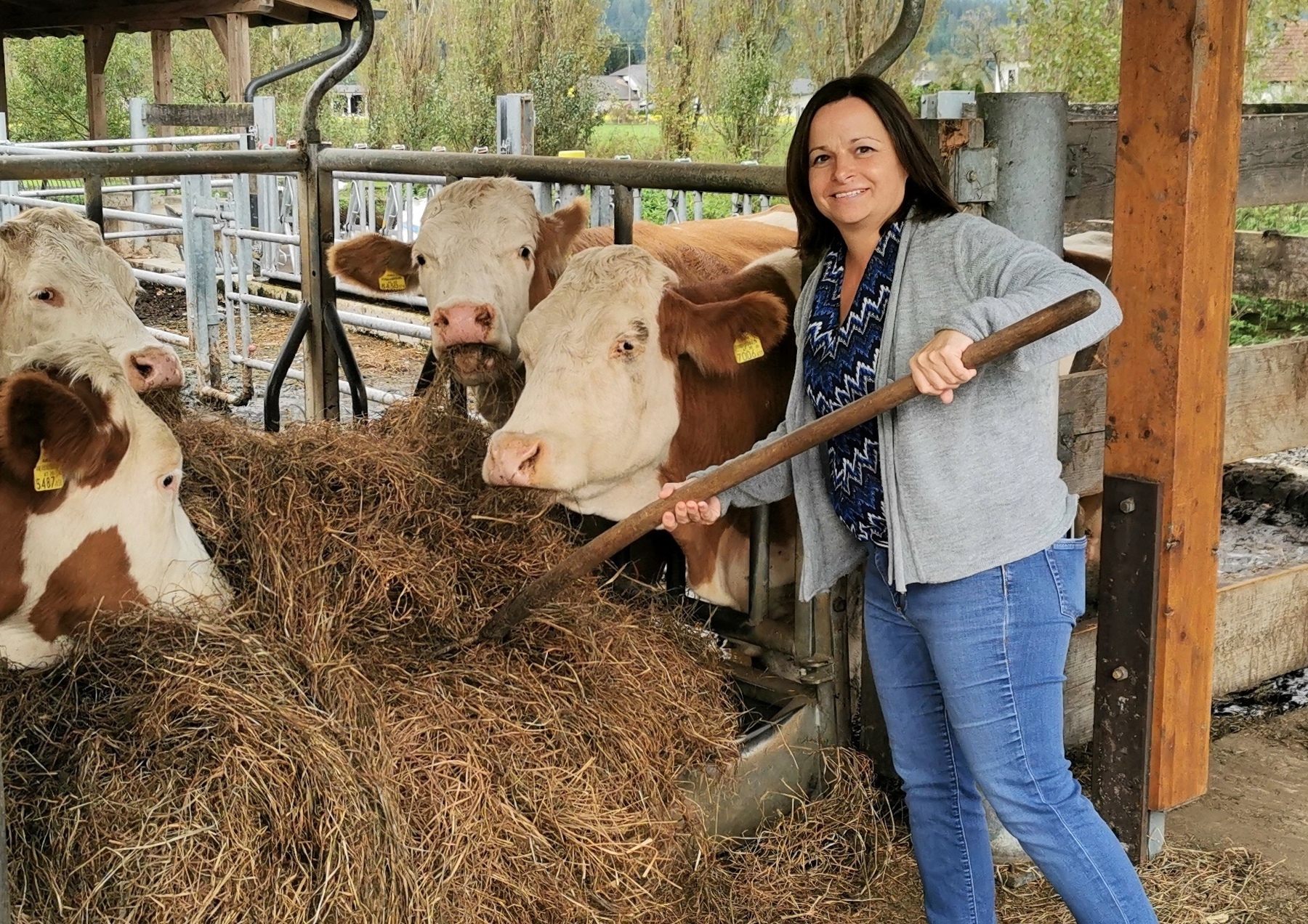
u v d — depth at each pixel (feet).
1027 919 9.25
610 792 8.58
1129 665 9.66
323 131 84.94
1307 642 13.11
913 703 8.03
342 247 14.01
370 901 7.09
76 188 43.06
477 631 9.09
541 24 83.05
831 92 7.20
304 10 46.83
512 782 8.10
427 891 7.45
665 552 12.25
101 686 7.64
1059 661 7.29
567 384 9.84
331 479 9.86
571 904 7.96
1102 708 9.91
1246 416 12.62
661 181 11.78
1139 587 9.48
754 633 11.09
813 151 7.27
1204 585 9.82
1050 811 7.25
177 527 8.74
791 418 8.13
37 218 14.76
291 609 8.65
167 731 7.22
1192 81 8.75
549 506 10.37
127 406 8.35
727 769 9.55
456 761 7.95
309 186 15.79
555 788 8.26
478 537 9.88
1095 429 10.55
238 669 7.69
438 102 83.20
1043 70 39.78
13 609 8.08
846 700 10.75
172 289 41.09
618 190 12.36
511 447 9.51
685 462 10.78
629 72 131.54
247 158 15.11
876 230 7.32
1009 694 7.21
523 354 10.34
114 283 15.16
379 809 7.29
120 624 8.05
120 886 6.73
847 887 9.57
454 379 12.60
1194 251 8.96
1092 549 12.91
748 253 14.44
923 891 9.18
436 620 8.99
